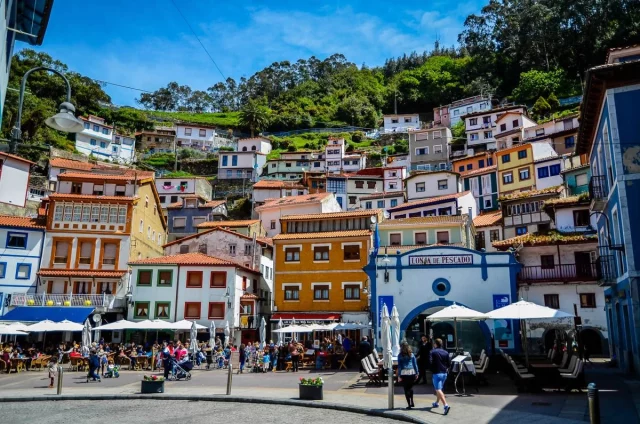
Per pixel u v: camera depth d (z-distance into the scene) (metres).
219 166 104.75
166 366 24.36
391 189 84.44
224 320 42.25
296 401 16.64
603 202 24.59
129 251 44.91
